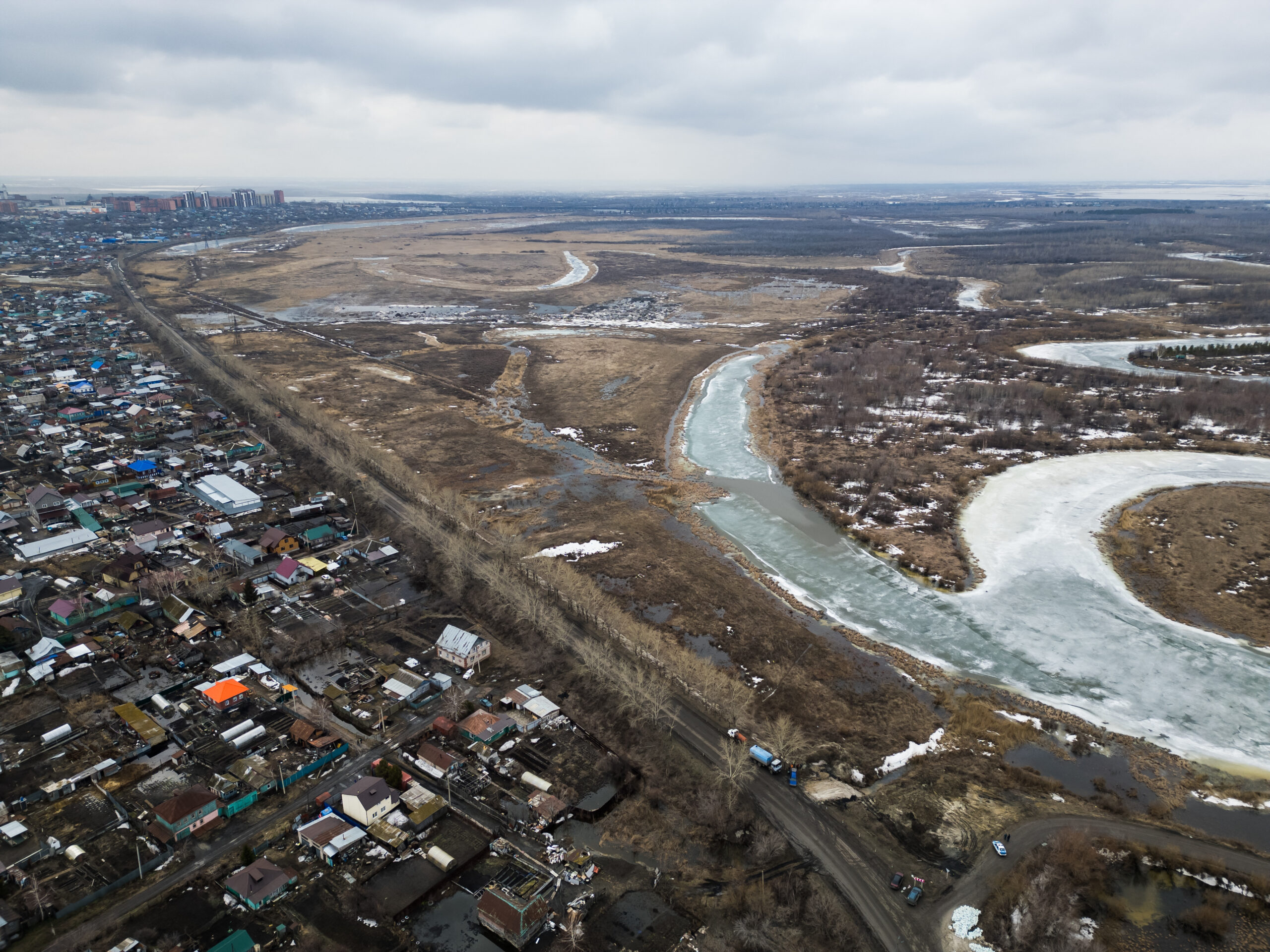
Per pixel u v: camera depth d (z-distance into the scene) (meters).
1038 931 61.19
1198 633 107.00
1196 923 62.81
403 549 123.62
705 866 68.12
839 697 92.38
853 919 62.62
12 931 58.81
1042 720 89.06
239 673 91.56
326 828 68.94
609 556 124.25
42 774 75.12
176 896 63.22
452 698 86.81
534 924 60.28
